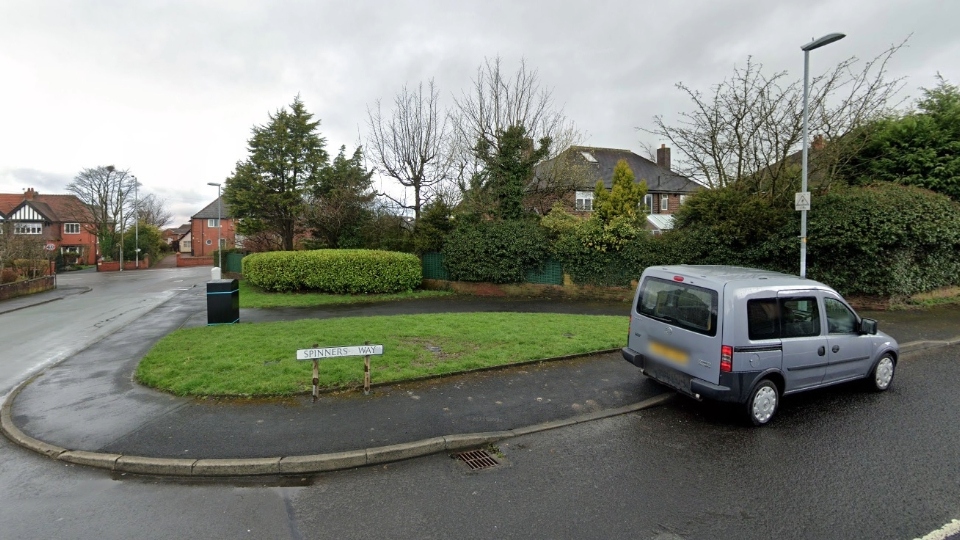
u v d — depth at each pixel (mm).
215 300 10656
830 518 3605
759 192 14289
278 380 6297
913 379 6934
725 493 3971
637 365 6188
